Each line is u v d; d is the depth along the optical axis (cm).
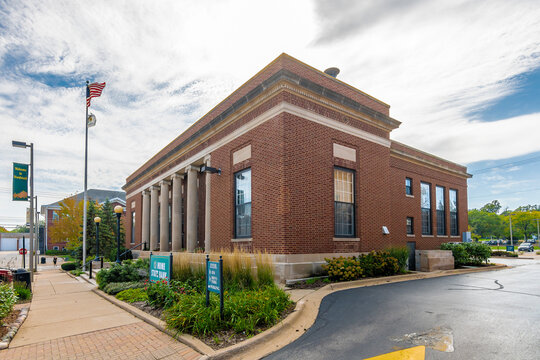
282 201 1287
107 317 863
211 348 588
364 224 1597
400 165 2220
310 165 1391
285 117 1328
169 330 689
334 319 757
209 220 1789
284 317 750
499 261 2870
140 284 1262
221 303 682
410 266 2167
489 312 777
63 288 1512
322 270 1352
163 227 2480
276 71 1434
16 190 1582
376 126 1745
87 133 2606
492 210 14100
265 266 963
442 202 2586
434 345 575
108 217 4172
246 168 1550
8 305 790
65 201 4384
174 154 2255
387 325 696
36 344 653
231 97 1761
